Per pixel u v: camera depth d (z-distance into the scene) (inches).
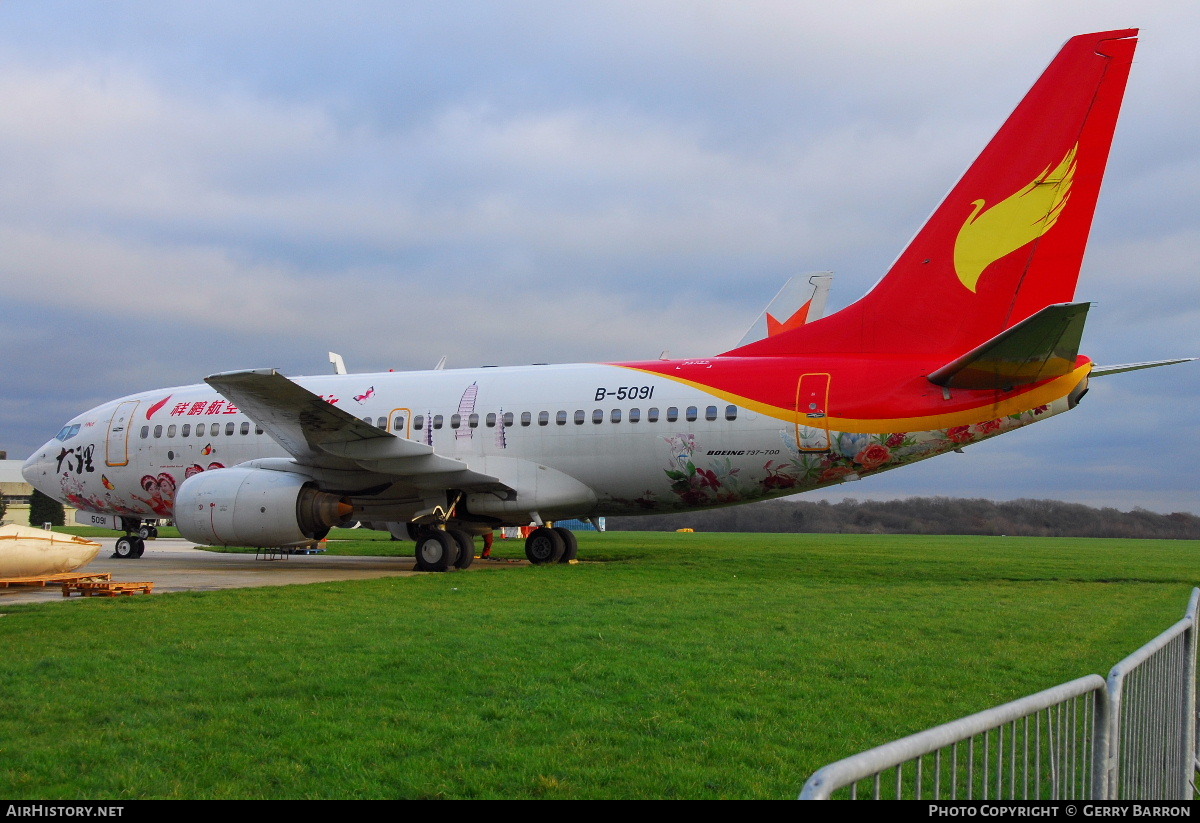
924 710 256.8
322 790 189.5
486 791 190.2
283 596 506.3
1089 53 622.5
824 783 93.1
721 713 251.6
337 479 761.0
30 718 239.0
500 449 776.3
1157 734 192.5
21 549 558.6
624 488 748.6
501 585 578.9
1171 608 490.9
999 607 482.6
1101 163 622.8
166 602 474.6
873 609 464.8
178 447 876.0
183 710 247.1
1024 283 639.1
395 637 358.6
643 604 472.1
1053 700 140.5
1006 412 636.7
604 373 768.9
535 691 271.9
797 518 3208.7
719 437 705.0
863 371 669.3
